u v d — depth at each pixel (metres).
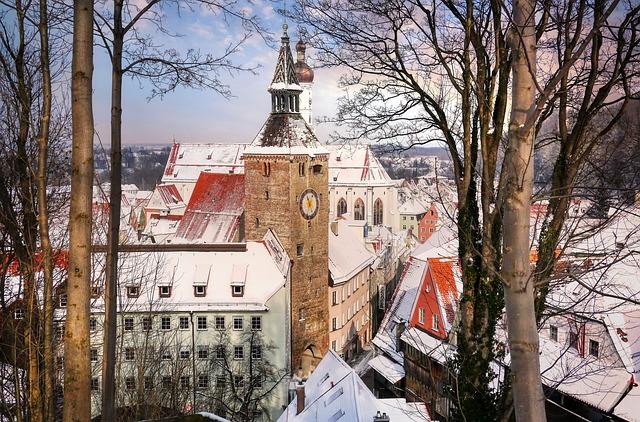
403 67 11.31
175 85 10.92
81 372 7.71
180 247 47.41
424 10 10.64
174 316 43.78
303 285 52.78
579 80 10.36
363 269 68.19
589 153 9.40
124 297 38.38
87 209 7.79
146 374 30.72
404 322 38.97
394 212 116.75
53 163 13.55
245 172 52.84
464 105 10.39
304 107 85.88
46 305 9.88
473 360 10.30
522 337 5.86
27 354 11.56
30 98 11.05
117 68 9.43
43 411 10.12
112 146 9.30
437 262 35.88
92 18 7.85
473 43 10.30
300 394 30.72
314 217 53.28
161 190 100.31
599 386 24.20
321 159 53.38
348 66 11.94
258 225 52.50
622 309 25.27
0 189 11.04
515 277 5.89
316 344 54.59
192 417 11.23
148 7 9.62
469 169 10.51
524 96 5.98
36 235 11.91
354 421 24.66
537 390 5.82
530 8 5.95
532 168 5.98
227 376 44.12
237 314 44.34
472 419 10.15
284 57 52.78
